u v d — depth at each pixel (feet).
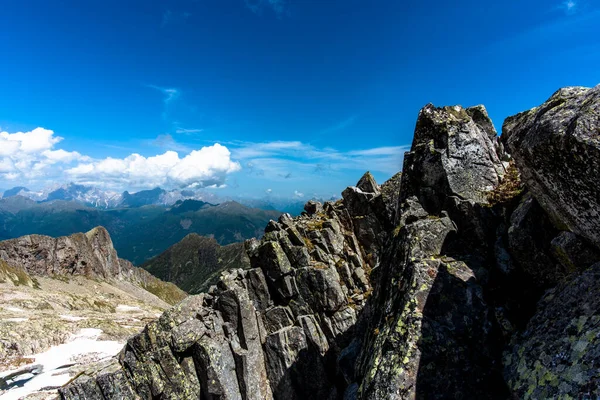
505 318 47.67
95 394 96.02
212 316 103.55
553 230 48.29
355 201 136.77
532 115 45.06
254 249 120.78
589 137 32.71
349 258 121.90
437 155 70.18
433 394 42.70
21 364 186.70
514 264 52.95
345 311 108.27
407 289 53.36
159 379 95.76
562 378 34.35
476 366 44.04
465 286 51.24
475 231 60.34
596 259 40.98
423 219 65.16
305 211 152.97
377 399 44.01
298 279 113.39
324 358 103.65
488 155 70.18
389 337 49.34
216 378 93.09
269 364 104.47
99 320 303.68
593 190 34.83
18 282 519.19
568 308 40.06
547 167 39.45
